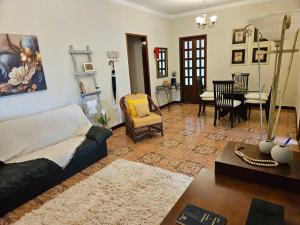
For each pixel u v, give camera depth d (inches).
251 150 58.2
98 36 153.6
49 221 72.2
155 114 153.6
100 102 159.0
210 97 190.1
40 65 117.0
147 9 205.0
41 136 105.7
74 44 136.4
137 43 223.0
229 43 218.5
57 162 93.0
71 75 136.3
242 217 40.1
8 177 78.0
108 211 74.9
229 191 48.0
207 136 145.4
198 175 55.1
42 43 118.0
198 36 235.5
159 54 232.7
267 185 48.7
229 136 143.0
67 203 80.5
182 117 199.8
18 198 81.7
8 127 95.8
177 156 116.9
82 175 102.9
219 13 216.5
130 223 68.6
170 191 84.2
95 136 114.7
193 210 42.6
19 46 106.6
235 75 209.5
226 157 56.1
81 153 104.7
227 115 193.5
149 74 220.8
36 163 87.2
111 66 167.3
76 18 136.3
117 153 125.5
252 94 175.5
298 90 177.6
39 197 87.4
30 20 111.2
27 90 111.9
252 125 164.1
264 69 205.2
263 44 200.2
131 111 153.3
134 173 99.7
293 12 42.8
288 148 50.4
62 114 119.0
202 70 244.5
